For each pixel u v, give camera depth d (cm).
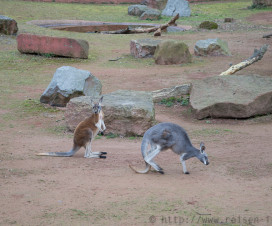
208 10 5191
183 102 1839
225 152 1159
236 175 958
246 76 1786
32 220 700
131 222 693
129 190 847
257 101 1579
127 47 3250
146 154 947
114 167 1022
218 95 1653
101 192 834
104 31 3922
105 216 718
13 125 1517
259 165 1026
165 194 827
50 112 1711
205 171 994
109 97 1528
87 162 1066
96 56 2933
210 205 770
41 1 5200
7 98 1892
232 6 5425
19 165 1027
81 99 1470
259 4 5181
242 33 3722
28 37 2764
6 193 821
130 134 1402
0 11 4416
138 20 4581
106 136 1399
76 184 882
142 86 2167
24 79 2283
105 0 5566
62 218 708
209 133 1401
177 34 3731
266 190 851
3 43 3048
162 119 1628
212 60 2783
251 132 1400
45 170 988
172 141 934
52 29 3812
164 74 2430
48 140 1333
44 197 804
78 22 4341
